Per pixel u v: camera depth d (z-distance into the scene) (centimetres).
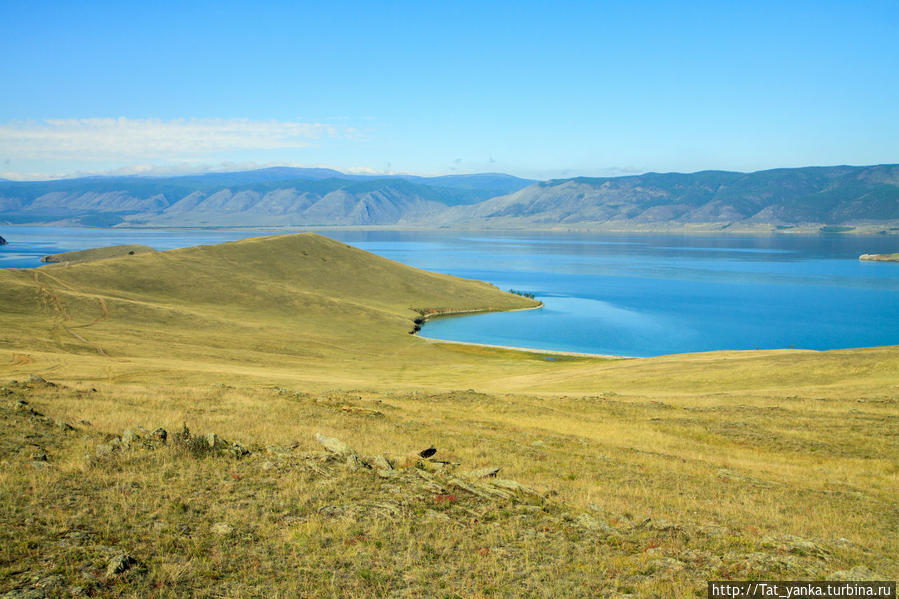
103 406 2764
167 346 8381
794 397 4322
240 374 5828
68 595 1068
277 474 1839
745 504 2028
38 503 1440
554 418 3688
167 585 1145
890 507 2097
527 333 14488
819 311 18238
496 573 1291
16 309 10175
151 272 15438
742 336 14188
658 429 3491
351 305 15662
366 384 5750
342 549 1358
